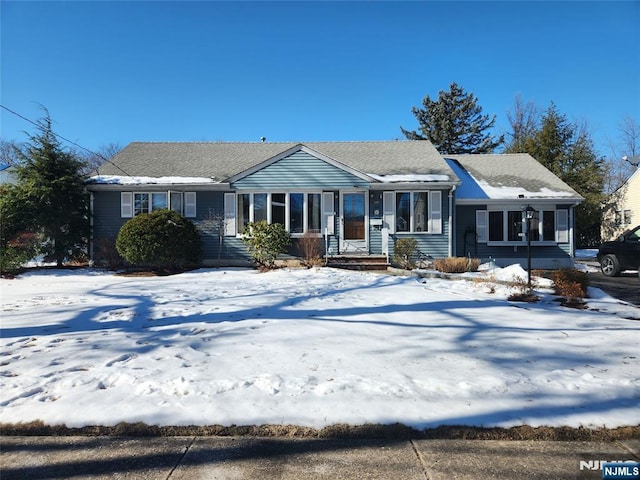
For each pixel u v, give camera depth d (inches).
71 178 589.0
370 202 619.8
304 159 612.7
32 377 164.7
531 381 159.8
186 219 586.9
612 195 1089.4
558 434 126.0
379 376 165.6
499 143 1491.1
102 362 182.5
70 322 258.7
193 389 151.6
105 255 577.9
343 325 246.1
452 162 796.6
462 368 175.5
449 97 1502.2
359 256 590.6
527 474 109.5
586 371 172.7
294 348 202.5
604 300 335.6
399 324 249.1
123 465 113.8
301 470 111.4
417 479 107.3
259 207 618.2
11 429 129.6
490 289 368.2
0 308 303.4
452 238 615.8
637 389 152.6
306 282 418.6
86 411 137.7
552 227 661.3
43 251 580.1
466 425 129.3
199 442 124.6
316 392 150.1
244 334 226.7
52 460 116.2
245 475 109.2
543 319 263.9
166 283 435.8
